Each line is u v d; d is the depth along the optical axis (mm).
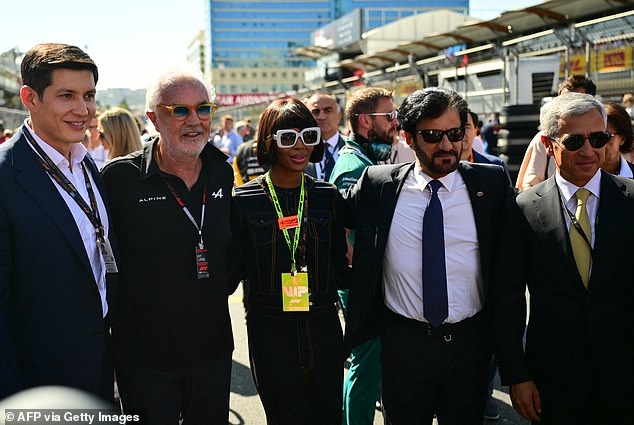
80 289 1979
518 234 2281
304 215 2490
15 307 1897
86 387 1997
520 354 2268
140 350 2209
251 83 132875
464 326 2346
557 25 15023
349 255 3043
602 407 2125
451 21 35375
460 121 2246
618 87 10930
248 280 2537
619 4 13023
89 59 1996
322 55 37938
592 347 2111
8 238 1834
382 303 2508
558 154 2174
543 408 2260
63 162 2008
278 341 2426
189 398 2318
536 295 2248
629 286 2121
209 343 2293
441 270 2293
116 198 2215
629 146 3174
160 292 2203
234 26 132375
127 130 3902
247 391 3928
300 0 132750
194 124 2191
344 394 3045
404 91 18906
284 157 2439
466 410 2398
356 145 3383
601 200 2145
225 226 2350
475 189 2344
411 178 2418
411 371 2348
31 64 1920
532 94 12656
